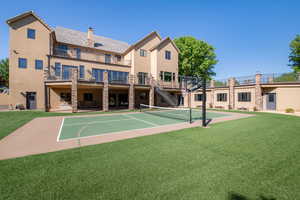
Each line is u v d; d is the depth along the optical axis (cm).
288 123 1057
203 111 983
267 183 344
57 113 1666
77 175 378
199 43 3344
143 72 2639
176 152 530
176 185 337
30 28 1927
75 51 2269
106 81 1914
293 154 503
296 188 325
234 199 294
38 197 299
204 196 302
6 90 2402
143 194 307
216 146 590
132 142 650
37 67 1959
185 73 3409
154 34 2759
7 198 296
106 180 356
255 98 2088
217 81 2616
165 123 1123
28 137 740
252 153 515
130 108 2103
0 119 1245
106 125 1045
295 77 1981
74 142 659
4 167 419
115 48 2800
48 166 426
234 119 1284
